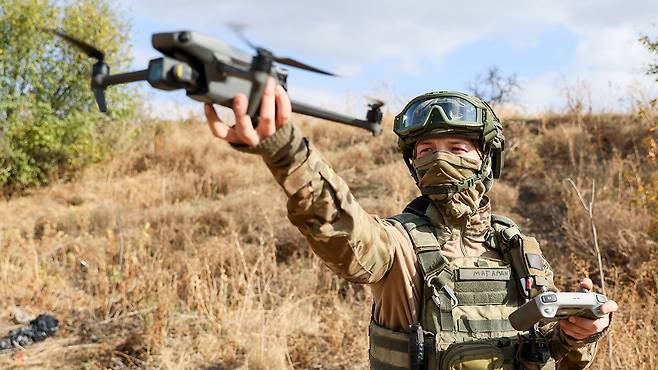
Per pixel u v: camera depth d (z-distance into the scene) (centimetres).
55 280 640
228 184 998
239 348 495
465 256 203
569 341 190
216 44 111
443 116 203
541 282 200
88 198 1055
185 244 708
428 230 201
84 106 1252
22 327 556
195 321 538
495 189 783
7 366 489
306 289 598
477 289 195
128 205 953
